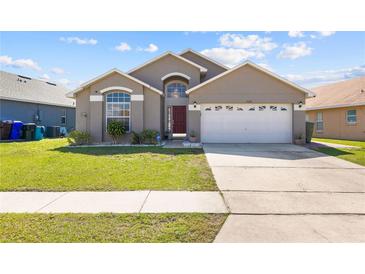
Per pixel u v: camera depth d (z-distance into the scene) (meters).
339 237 3.87
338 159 10.00
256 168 8.44
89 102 15.55
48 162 9.16
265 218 4.53
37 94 24.53
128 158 10.02
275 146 13.68
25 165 8.66
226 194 5.84
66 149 12.77
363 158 10.16
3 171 7.82
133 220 4.40
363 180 7.07
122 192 5.95
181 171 7.90
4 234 3.88
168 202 5.29
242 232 4.01
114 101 15.36
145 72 17.77
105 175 7.38
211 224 4.27
